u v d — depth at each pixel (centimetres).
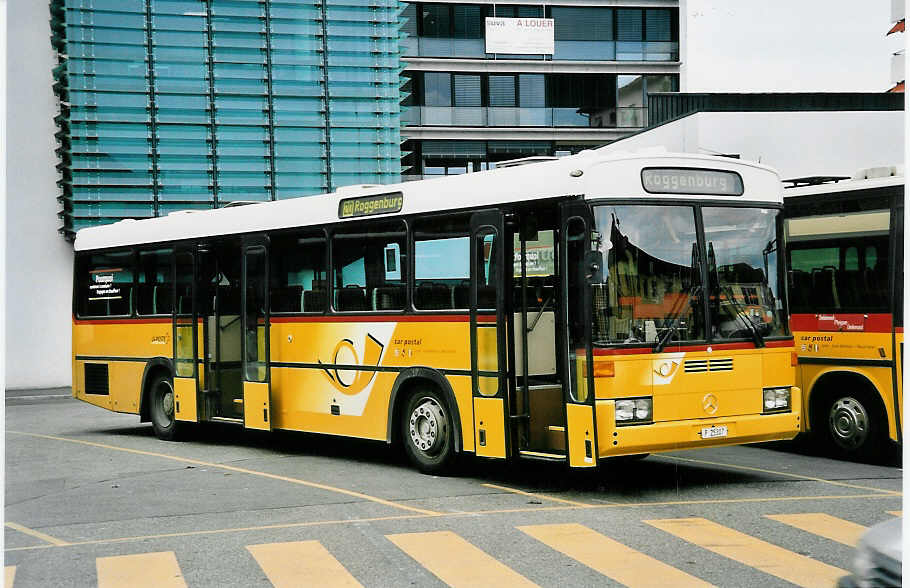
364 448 1453
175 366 1561
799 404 1070
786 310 1077
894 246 1159
